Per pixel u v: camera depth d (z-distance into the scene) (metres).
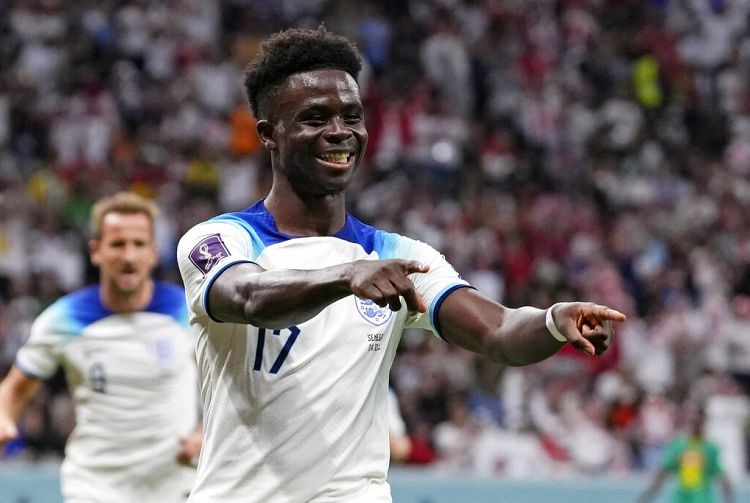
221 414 10.95
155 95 57.59
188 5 62.09
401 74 63.03
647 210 57.78
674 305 50.56
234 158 55.47
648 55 68.94
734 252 56.25
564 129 63.84
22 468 30.88
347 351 10.93
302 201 11.28
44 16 59.34
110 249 20.08
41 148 54.28
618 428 41.75
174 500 20.23
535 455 39.41
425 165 58.00
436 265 11.55
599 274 51.69
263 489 10.74
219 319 10.25
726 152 65.00
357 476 10.88
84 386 20.34
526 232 54.25
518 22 67.94
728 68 70.12
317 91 10.96
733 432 42.44
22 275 44.78
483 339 10.80
